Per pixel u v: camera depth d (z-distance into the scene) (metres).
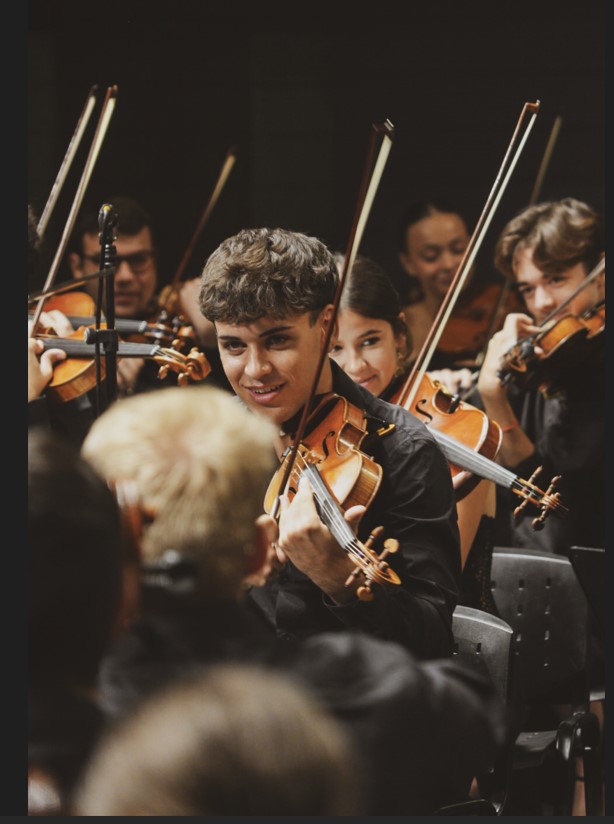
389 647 2.87
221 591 2.80
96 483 2.64
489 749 3.10
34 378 5.55
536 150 11.72
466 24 11.71
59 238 11.35
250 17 11.70
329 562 3.82
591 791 4.98
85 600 2.57
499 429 5.61
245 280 4.11
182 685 1.85
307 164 11.88
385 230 11.74
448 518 4.23
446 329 10.41
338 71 11.82
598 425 7.42
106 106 6.82
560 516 4.95
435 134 11.80
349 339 5.54
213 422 2.86
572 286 8.27
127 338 7.99
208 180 11.78
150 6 11.59
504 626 4.69
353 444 4.27
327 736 1.76
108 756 1.76
